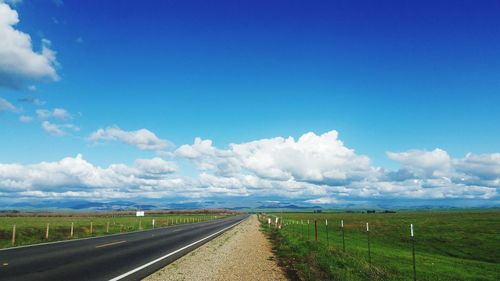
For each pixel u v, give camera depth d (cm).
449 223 7631
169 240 2836
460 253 3528
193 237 3219
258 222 7444
